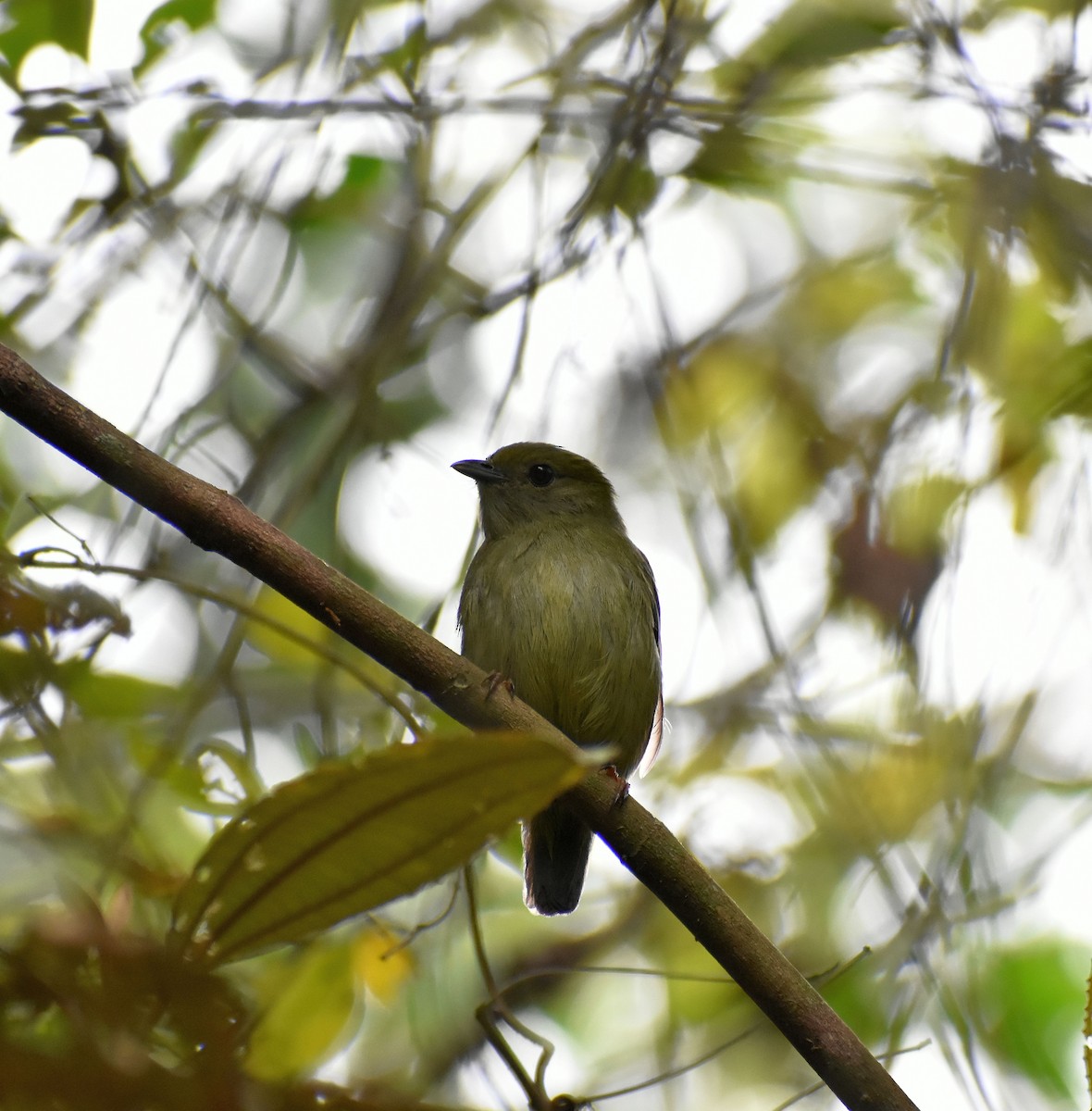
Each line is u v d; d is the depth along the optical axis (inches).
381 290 430.0
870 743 413.4
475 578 431.8
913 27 418.6
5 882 158.1
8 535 352.8
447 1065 372.8
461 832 114.7
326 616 237.9
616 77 421.7
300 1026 200.2
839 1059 230.1
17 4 363.9
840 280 497.0
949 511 384.2
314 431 414.6
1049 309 429.7
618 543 444.1
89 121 371.6
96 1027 102.3
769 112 422.6
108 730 314.8
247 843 114.0
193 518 229.0
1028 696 370.9
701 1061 256.8
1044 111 411.2
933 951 352.2
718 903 248.2
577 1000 464.1
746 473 463.5
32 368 222.7
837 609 416.2
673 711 466.3
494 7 447.2
